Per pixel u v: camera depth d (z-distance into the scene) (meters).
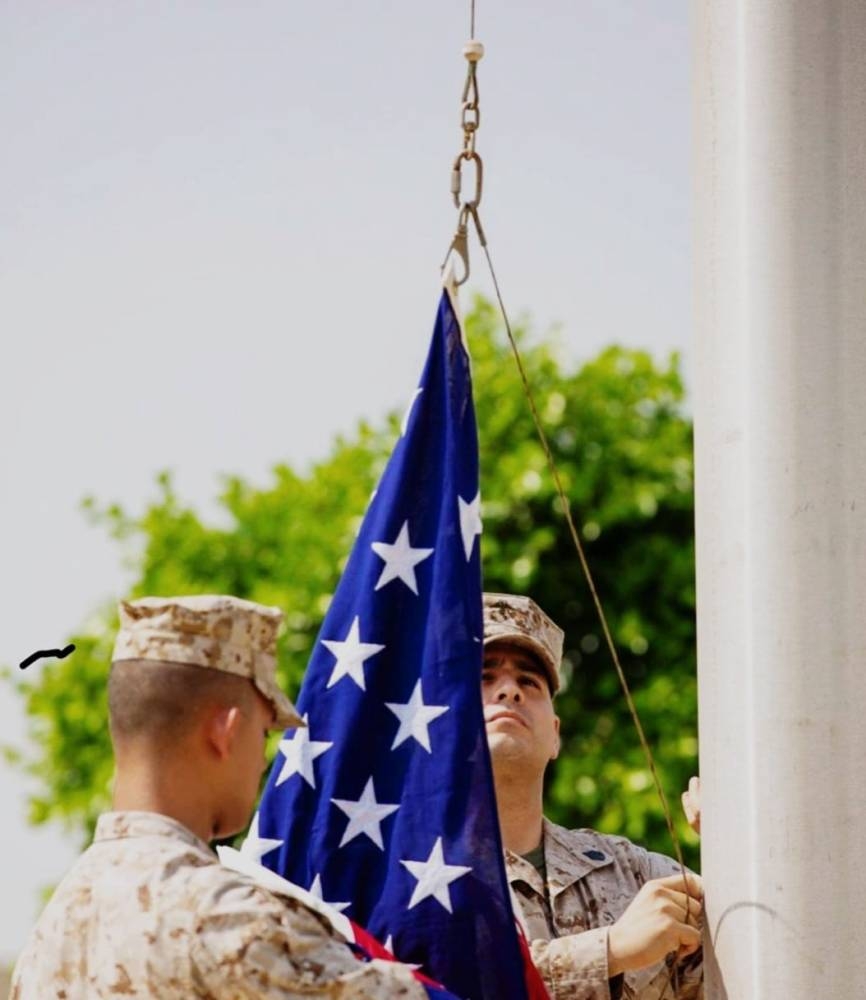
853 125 6.70
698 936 7.05
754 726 6.41
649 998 7.41
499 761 7.69
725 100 6.86
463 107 7.21
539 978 6.73
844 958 6.23
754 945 6.29
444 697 6.79
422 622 6.97
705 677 6.69
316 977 5.25
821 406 6.53
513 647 7.83
